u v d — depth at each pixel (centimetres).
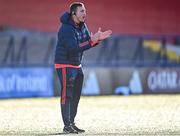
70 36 2538
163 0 7850
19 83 5288
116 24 7650
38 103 4638
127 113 3722
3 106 4341
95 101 4809
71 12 2562
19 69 5316
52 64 6281
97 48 6631
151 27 7800
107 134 2577
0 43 6500
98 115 3588
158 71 5816
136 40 6881
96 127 2897
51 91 5397
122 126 2942
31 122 3170
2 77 5212
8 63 6228
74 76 2597
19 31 7156
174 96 5466
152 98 5172
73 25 2561
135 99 5044
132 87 5709
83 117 3456
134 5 7731
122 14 7675
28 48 6531
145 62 6594
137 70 5750
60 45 2581
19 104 4538
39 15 7256
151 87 5775
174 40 7100
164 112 3778
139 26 7744
